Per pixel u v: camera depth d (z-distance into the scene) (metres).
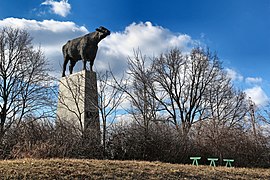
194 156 22.12
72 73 22.97
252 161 23.64
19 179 10.75
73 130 19.36
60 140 17.97
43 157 15.94
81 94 20.97
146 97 25.70
